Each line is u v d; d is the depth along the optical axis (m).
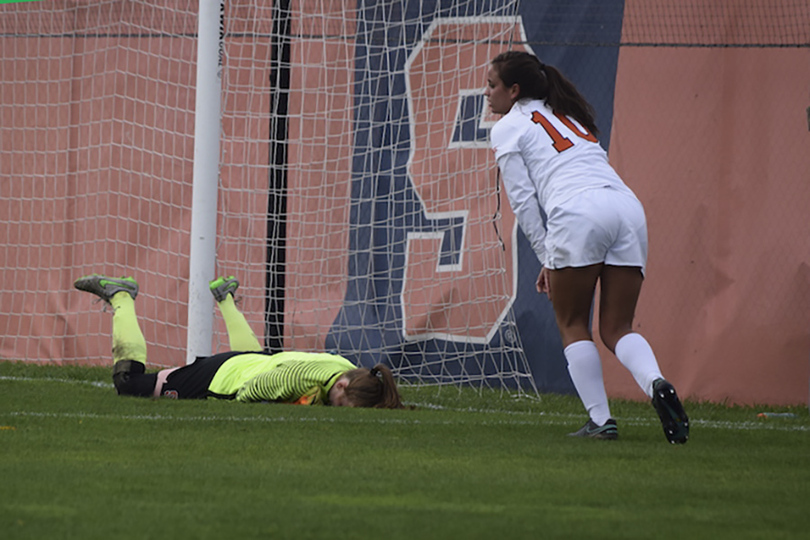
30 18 32.56
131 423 15.95
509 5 28.50
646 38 28.00
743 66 27.30
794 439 16.22
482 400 24.80
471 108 29.41
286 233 30.72
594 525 8.64
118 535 7.84
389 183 30.12
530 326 28.73
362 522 8.51
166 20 31.83
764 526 8.75
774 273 26.83
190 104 31.73
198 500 9.43
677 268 27.44
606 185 15.35
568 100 16.23
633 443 14.68
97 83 32.22
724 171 27.30
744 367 26.89
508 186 15.78
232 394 21.27
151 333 31.66
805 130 26.81
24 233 32.56
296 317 30.61
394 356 29.92
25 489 9.83
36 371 28.20
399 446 13.78
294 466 11.70
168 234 31.73
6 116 32.72
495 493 10.15
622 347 15.08
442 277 29.59
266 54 30.89
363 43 30.33
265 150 30.88
